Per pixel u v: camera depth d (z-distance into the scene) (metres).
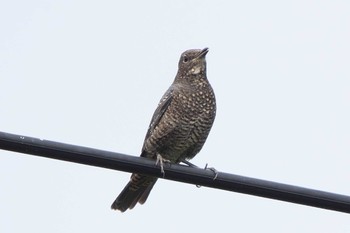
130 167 12.08
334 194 11.70
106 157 11.81
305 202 11.75
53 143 11.45
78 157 11.62
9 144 11.25
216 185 12.15
